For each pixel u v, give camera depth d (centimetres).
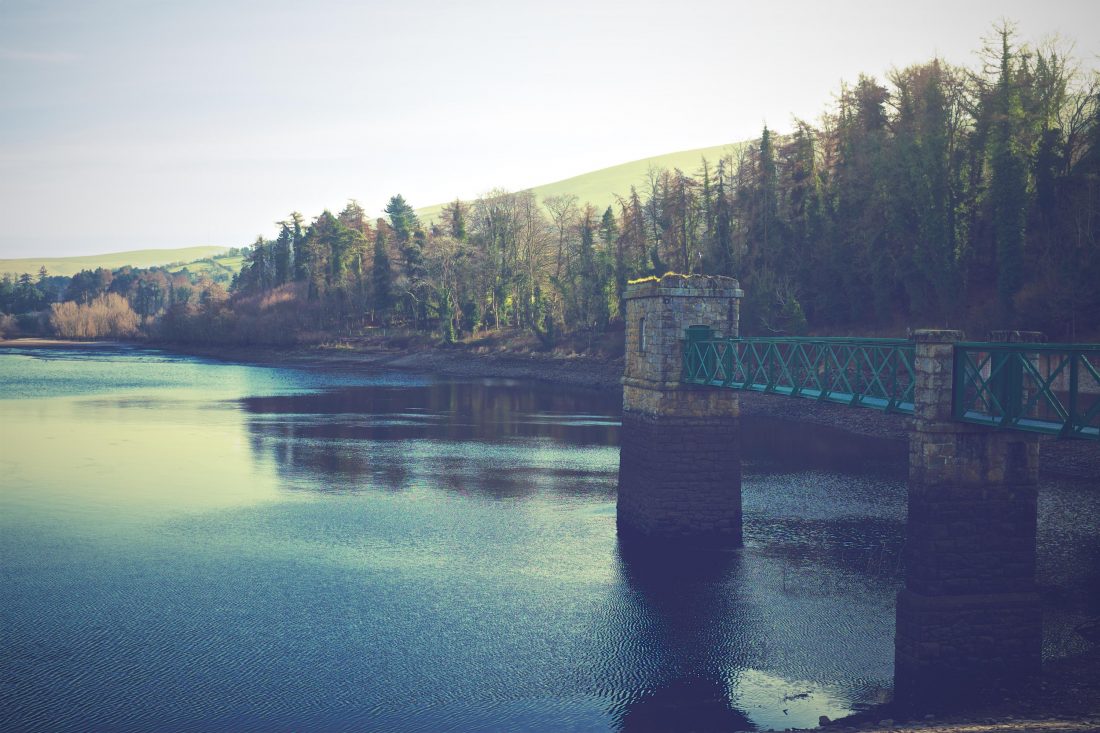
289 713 2361
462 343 14162
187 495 4872
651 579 3450
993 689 2383
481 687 2530
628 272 12050
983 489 2447
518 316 14150
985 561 2452
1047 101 7406
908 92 9088
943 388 2431
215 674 2597
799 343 3234
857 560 3641
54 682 2530
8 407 8731
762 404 8262
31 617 3033
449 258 14725
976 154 7856
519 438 6938
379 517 4409
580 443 6712
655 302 3869
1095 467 5078
